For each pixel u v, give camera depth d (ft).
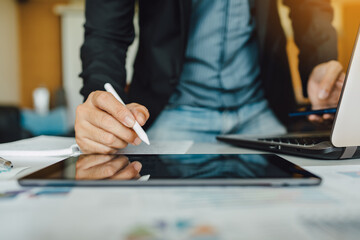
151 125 2.92
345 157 1.38
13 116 6.55
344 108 1.25
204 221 0.60
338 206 0.70
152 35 2.69
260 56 2.84
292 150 1.53
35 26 15.67
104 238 0.53
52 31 15.71
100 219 0.62
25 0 15.46
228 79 2.87
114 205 0.71
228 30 2.79
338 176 1.04
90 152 1.66
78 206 0.71
